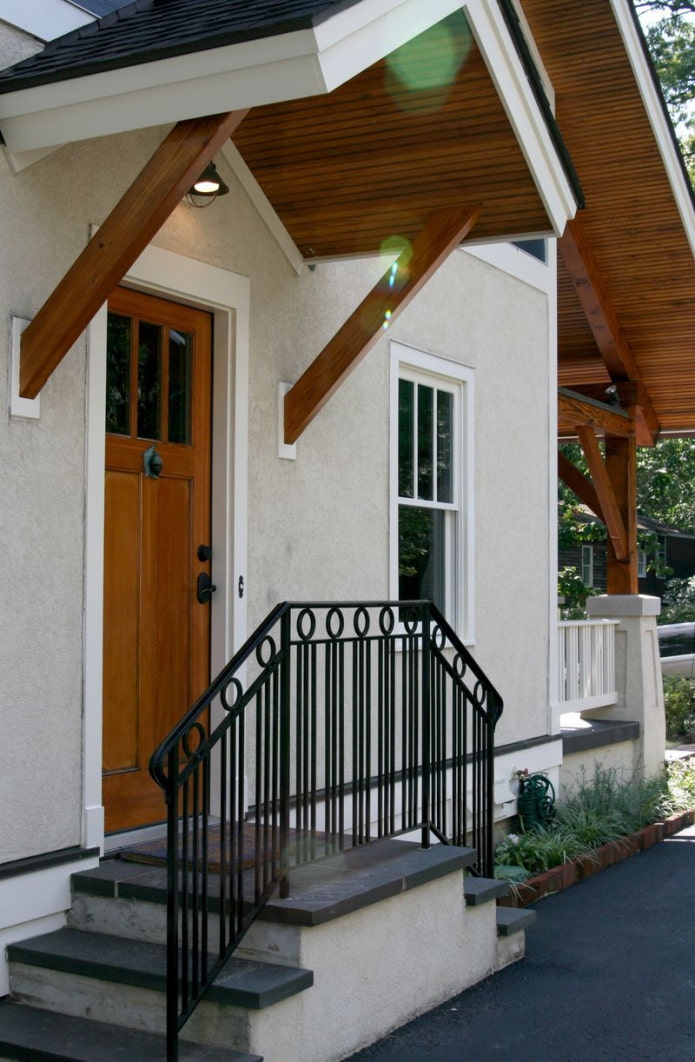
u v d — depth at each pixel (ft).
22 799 15.47
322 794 21.56
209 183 17.54
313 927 14.57
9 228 15.44
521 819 28.71
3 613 15.24
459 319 27.63
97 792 16.53
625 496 38.93
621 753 35.88
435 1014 16.89
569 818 28.96
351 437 23.25
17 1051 13.78
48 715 15.88
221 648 19.43
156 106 14.57
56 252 16.19
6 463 15.31
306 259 21.66
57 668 16.02
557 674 31.76
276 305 20.88
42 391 15.87
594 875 26.43
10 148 15.39
